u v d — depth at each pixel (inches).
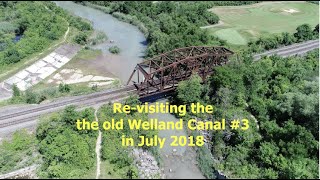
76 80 4279.0
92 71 4525.1
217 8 7214.6
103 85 4146.2
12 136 3078.2
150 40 5329.7
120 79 4338.1
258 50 4758.9
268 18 6525.6
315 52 4490.7
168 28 5472.4
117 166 2753.4
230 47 5022.1
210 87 3678.6
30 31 5177.2
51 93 3823.8
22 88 4015.8
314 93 3166.8
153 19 6353.3
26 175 2711.6
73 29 5684.1
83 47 5177.2
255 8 7239.2
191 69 3821.4
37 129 3053.6
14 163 2800.2
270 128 3016.7
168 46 4749.0
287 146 2662.4
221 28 5895.7
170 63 3757.4
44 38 5068.9
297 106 3085.6
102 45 5339.6
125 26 6210.6
